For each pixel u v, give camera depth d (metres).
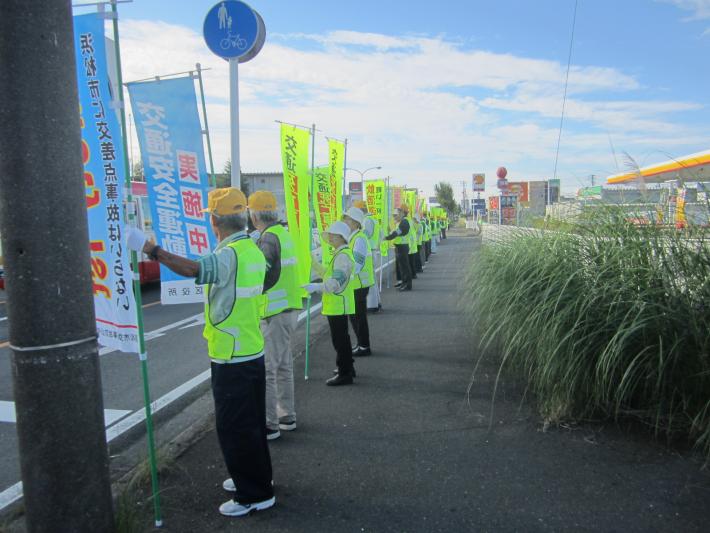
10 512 3.34
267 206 4.32
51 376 2.22
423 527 2.93
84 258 2.31
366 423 4.45
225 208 3.14
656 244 4.16
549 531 2.87
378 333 8.04
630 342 3.94
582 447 3.85
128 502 2.99
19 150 2.11
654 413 3.99
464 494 3.27
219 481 3.54
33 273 2.16
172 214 3.75
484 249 6.45
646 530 2.85
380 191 12.98
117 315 3.20
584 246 4.65
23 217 2.14
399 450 3.91
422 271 17.30
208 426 4.50
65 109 2.21
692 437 3.85
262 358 3.22
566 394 4.25
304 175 6.10
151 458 3.03
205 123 3.75
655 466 3.54
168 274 3.81
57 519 2.28
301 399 5.11
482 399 4.93
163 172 3.71
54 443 2.25
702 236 4.09
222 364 3.07
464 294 6.93
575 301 4.11
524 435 4.10
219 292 3.04
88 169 3.13
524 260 5.00
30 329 2.19
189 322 9.61
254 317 3.18
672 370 3.85
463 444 3.98
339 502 3.22
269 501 3.17
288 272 4.25
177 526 3.00
